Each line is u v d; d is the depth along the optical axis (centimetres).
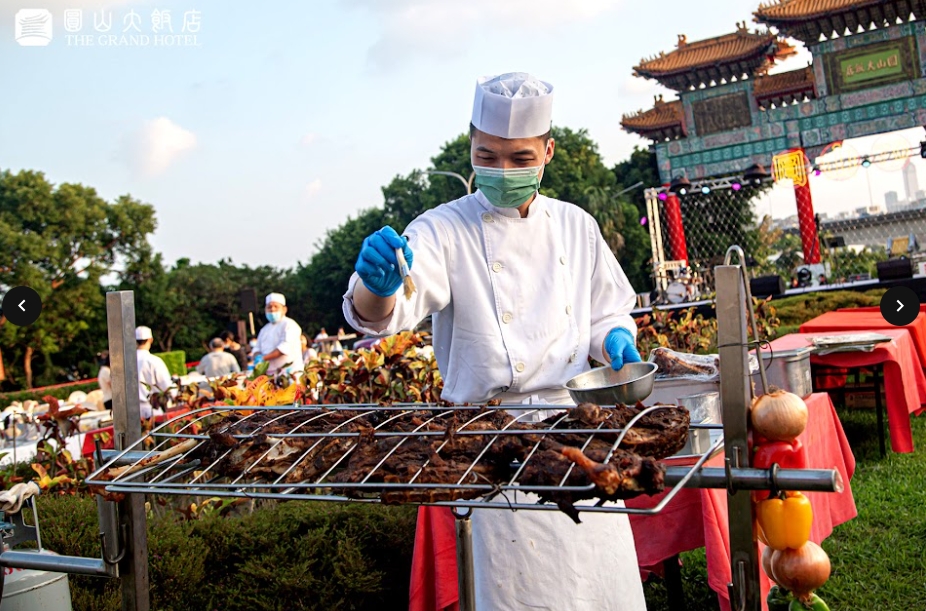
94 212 4297
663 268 2373
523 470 162
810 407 377
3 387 4072
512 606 243
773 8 2809
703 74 2964
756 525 185
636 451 167
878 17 2728
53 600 255
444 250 257
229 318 5647
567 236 276
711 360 326
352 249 5500
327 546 332
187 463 209
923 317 798
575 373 264
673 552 315
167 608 307
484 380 256
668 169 3055
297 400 539
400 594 343
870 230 4041
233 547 335
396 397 505
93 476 194
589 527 245
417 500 163
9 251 3972
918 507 505
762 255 3603
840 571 426
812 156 2883
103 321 4569
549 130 257
